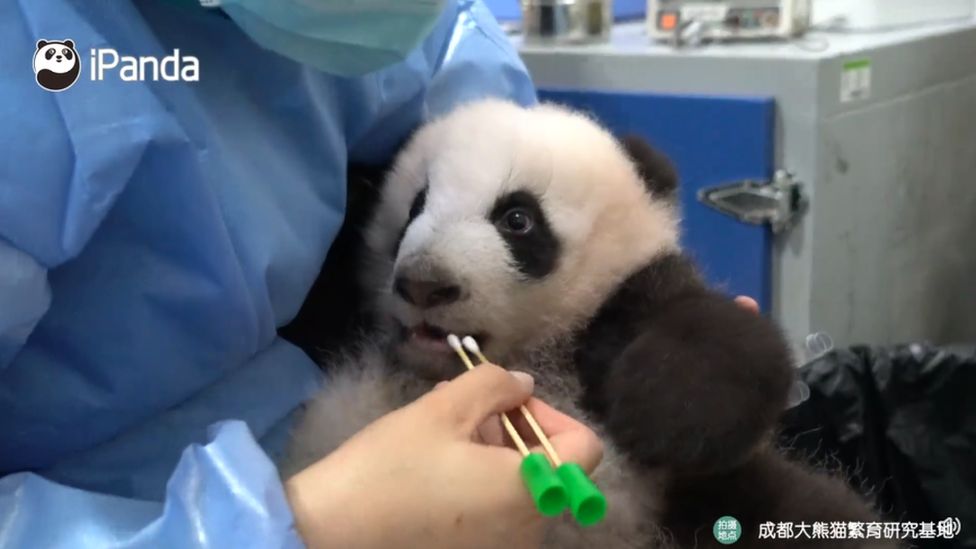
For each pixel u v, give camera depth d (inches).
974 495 53.2
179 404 27.6
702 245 52.1
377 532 22.5
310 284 30.1
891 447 53.5
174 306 25.1
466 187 30.9
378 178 35.1
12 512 21.8
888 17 60.9
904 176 58.3
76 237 22.1
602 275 31.5
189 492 21.8
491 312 29.9
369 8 23.7
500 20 69.0
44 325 24.1
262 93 28.1
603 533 28.7
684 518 31.0
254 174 27.3
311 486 22.8
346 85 31.1
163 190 24.0
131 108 22.8
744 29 55.3
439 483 22.9
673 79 52.2
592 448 24.2
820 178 49.8
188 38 26.5
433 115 36.4
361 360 32.4
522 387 25.5
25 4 22.2
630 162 34.3
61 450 25.6
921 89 58.5
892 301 59.6
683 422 26.6
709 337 28.0
